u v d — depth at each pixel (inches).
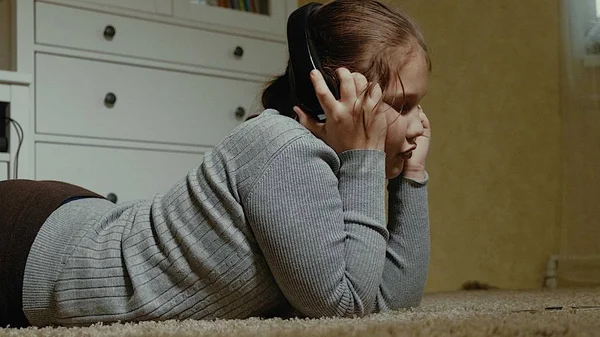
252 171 37.7
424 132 46.3
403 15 43.3
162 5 103.0
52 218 42.5
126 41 100.0
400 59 40.8
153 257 38.9
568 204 91.2
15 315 41.6
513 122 101.1
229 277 37.9
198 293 38.3
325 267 36.4
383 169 39.4
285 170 37.2
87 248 40.2
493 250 103.0
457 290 103.1
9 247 41.6
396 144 41.1
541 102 97.9
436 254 110.4
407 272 43.4
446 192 109.1
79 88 96.3
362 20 41.4
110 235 40.6
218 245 37.9
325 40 41.4
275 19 115.2
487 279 103.5
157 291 38.6
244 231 37.8
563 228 91.7
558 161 95.7
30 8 93.1
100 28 98.0
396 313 40.8
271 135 38.3
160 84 103.0
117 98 99.3
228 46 109.6
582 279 89.1
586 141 89.1
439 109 109.9
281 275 37.0
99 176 97.3
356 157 39.0
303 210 36.6
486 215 104.2
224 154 39.3
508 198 101.6
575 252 90.1
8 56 95.0
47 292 40.3
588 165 88.9
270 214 36.6
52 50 94.3
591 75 88.9
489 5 104.0
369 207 38.6
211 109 107.6
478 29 105.3
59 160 94.3
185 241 38.3
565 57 91.8
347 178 39.1
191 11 105.9
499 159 102.7
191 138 105.6
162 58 103.0
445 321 29.8
